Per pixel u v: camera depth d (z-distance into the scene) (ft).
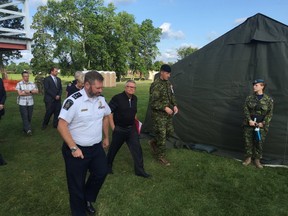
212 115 20.62
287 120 17.98
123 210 12.18
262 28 18.88
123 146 21.20
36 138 23.66
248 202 13.08
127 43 167.12
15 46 27.96
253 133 17.33
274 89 18.25
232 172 16.51
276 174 16.29
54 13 138.92
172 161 18.21
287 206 12.80
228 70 19.99
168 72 16.84
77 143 9.98
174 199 13.21
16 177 15.61
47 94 26.23
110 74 111.34
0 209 12.29
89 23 147.02
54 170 16.61
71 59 140.67
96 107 10.07
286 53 18.03
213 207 12.59
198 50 21.74
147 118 24.64
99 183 10.88
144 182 14.97
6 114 35.27
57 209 12.33
